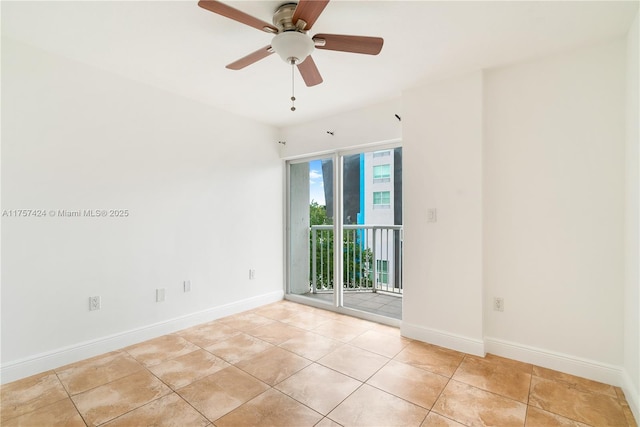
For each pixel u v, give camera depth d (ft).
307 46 5.56
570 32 6.41
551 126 7.40
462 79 8.34
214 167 10.94
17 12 5.82
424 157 8.98
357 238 14.78
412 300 9.25
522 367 7.47
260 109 11.16
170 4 5.61
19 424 5.47
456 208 8.44
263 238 12.74
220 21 6.13
